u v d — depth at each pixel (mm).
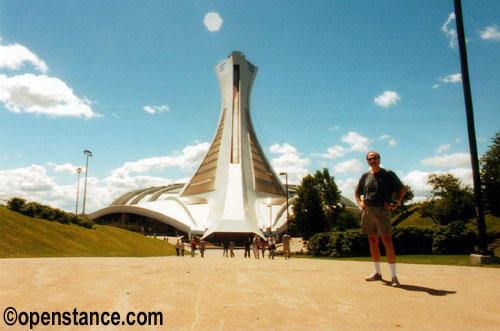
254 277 5027
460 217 39906
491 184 35906
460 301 3498
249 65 92000
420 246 24281
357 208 85188
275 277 5039
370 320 2838
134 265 6781
